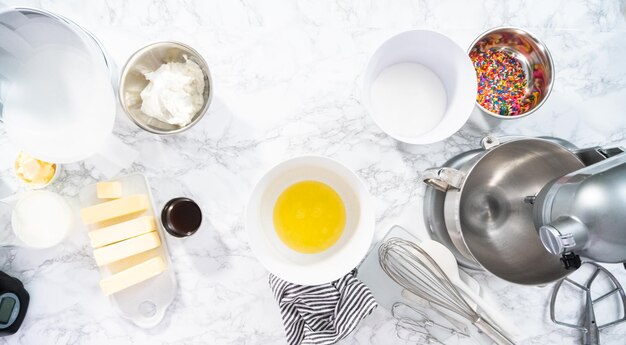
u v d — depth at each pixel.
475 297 1.02
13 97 0.94
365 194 0.89
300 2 1.07
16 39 0.91
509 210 1.04
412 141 0.95
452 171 0.91
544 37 1.12
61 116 0.97
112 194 1.00
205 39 1.06
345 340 1.09
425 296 1.05
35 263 1.05
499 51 1.11
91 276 1.06
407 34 0.95
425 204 1.09
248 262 1.08
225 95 1.07
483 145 0.98
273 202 1.03
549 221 0.80
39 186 1.01
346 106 1.08
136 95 0.97
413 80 1.04
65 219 1.02
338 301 1.00
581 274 1.10
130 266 1.05
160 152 1.06
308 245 1.02
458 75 0.98
